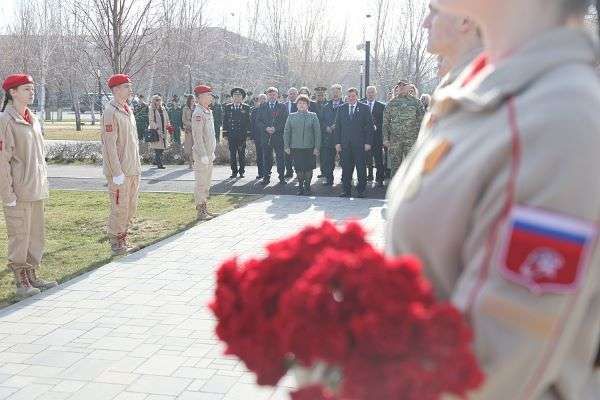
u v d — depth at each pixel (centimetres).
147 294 580
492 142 104
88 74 2722
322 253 115
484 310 100
